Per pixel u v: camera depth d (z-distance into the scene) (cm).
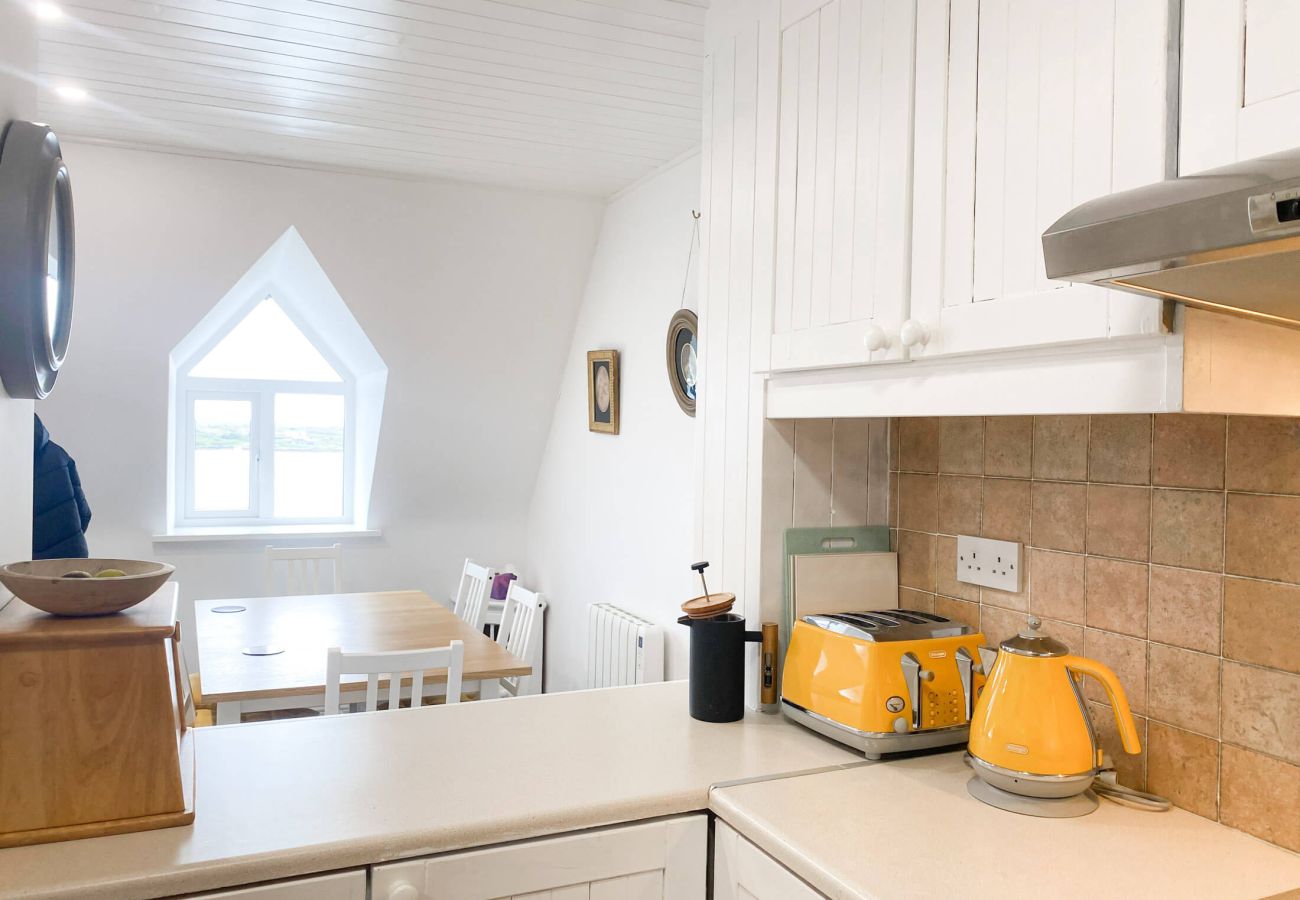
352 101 289
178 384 464
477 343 439
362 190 374
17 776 120
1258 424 128
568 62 255
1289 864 121
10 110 145
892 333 146
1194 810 137
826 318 164
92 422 401
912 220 143
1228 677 132
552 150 337
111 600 129
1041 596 162
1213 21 98
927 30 140
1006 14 126
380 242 391
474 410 463
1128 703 146
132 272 368
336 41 243
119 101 292
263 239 376
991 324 127
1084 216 89
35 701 121
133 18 230
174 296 379
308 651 298
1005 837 128
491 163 355
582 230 416
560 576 465
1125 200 87
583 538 435
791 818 134
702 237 207
